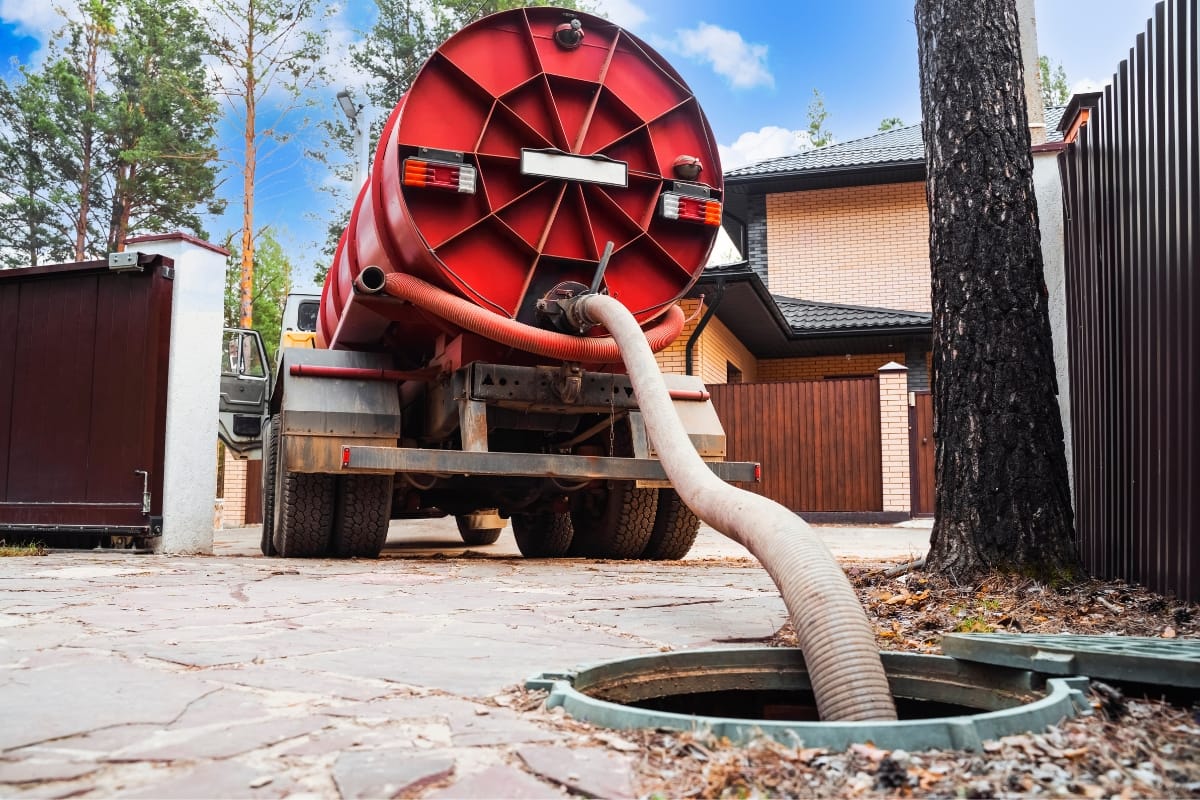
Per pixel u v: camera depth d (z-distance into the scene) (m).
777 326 16.97
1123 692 2.24
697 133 6.76
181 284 8.03
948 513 4.47
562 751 1.72
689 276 6.63
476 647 2.95
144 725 1.91
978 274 4.43
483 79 6.14
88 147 27.31
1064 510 4.35
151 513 7.73
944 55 4.63
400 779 1.56
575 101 6.39
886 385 15.36
